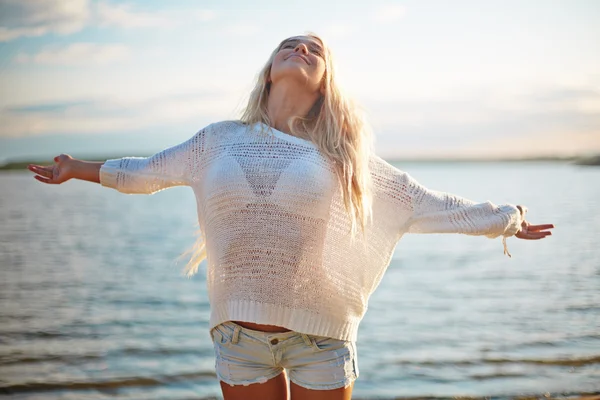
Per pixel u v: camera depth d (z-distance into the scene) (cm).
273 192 262
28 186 6056
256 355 265
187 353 721
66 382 614
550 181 6125
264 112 295
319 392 267
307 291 264
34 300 1042
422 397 563
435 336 809
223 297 267
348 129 287
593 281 1208
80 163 294
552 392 573
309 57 287
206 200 274
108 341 780
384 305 1038
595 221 2298
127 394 580
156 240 1948
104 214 3008
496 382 607
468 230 289
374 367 668
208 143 287
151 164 291
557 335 796
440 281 1271
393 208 289
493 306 1005
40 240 1917
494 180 6469
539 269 1377
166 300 1048
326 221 268
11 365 672
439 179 6888
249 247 262
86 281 1228
